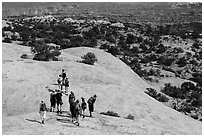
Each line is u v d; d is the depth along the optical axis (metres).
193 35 122.69
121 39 115.44
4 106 26.25
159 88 61.03
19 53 48.97
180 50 96.81
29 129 18.81
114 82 36.66
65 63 39.56
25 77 31.55
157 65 83.31
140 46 104.75
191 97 54.03
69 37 111.25
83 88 31.91
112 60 56.56
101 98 30.44
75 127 20.06
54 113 23.16
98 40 110.69
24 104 26.42
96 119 23.22
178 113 33.69
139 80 54.44
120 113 28.34
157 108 32.41
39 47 46.56
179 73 76.81
